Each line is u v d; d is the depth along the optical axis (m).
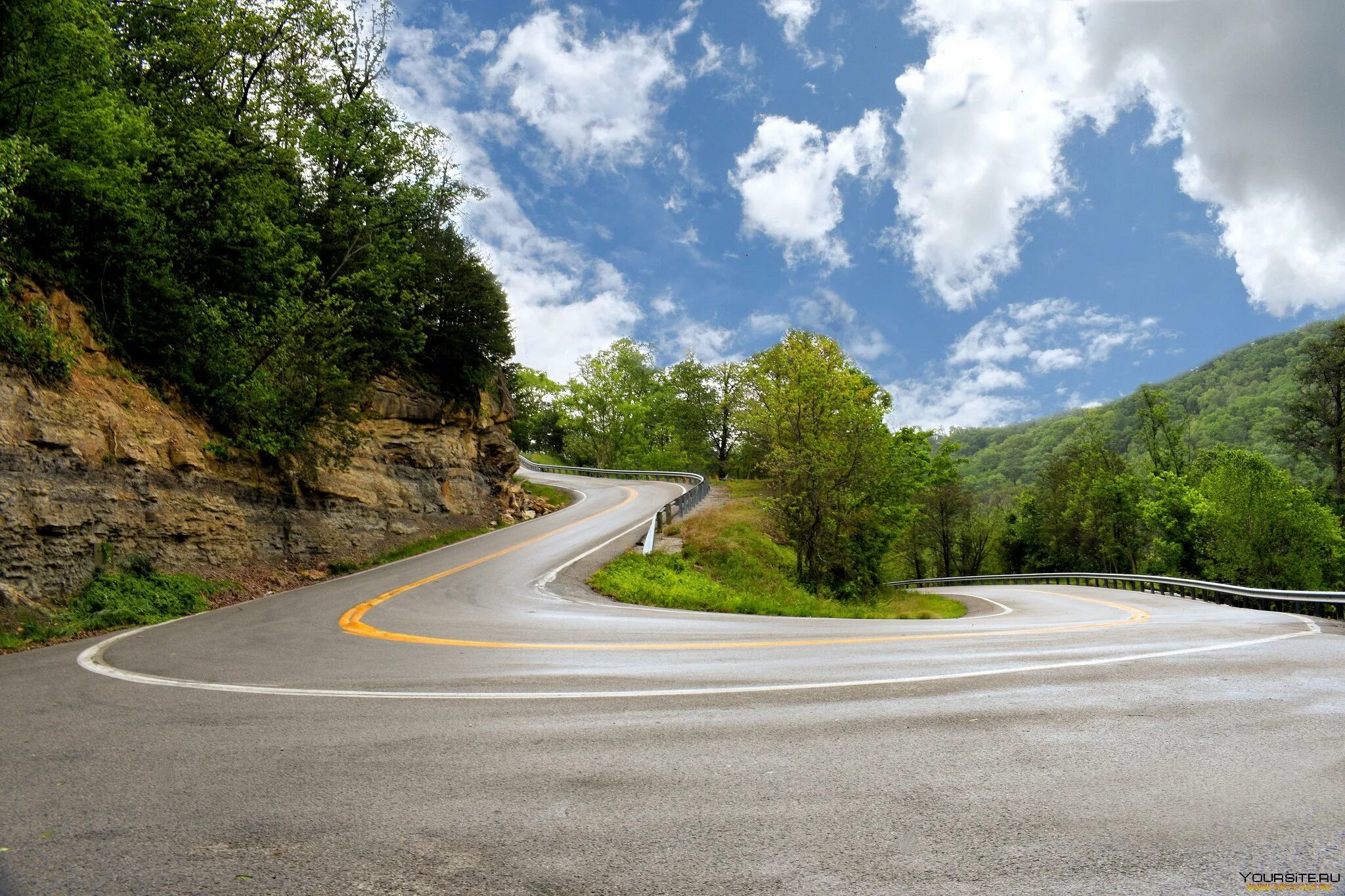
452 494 33.88
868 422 30.19
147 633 11.51
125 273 17.03
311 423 22.09
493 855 3.07
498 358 40.59
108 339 16.45
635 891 2.75
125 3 20.80
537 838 3.22
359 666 7.88
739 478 77.75
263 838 3.25
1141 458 75.12
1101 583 45.22
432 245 35.81
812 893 2.73
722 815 3.48
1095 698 5.89
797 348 31.86
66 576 13.06
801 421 30.16
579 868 2.94
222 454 19.41
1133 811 3.55
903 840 3.21
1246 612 19.81
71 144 15.10
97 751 4.63
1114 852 3.10
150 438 16.47
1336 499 53.28
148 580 14.93
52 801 3.74
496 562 24.53
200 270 20.33
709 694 6.05
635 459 75.62
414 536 29.22
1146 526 60.97
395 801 3.67
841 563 31.62
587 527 33.69
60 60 14.44
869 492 31.70
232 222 20.03
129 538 14.97
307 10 25.09
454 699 5.96
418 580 20.64
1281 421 79.75
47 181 14.62
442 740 4.76
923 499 68.88
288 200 23.64
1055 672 7.02
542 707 5.64
